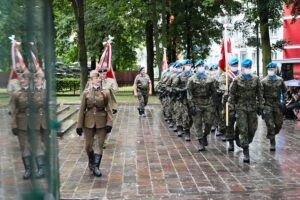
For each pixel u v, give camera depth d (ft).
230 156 34.65
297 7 85.15
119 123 58.49
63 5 103.24
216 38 112.47
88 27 115.65
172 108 51.34
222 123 43.88
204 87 36.94
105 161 32.99
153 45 116.47
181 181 26.53
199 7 108.68
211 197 22.95
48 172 8.63
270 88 36.09
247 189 24.44
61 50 136.15
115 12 104.27
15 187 6.79
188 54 112.06
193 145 40.34
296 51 111.55
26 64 7.17
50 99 9.76
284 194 23.32
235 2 101.45
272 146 36.70
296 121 59.00
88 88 28.25
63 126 51.03
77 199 22.66
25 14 7.14
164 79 57.36
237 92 32.63
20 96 6.94
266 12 81.30
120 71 171.73
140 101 66.49
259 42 98.99
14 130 6.78
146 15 104.06
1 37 6.38
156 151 37.22
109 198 23.11
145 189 24.80
